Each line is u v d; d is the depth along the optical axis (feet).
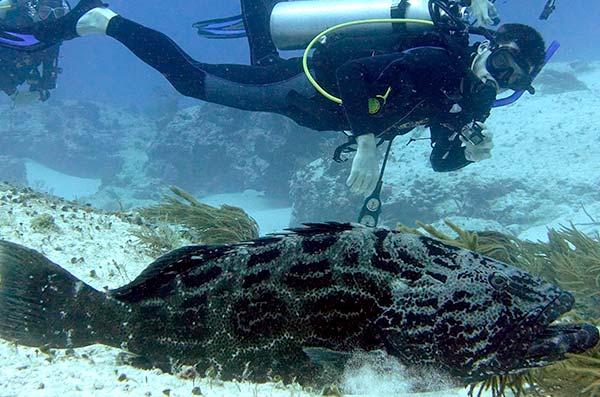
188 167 24.95
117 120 40.32
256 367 2.89
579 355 3.01
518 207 14.80
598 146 16.90
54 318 2.99
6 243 2.99
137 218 6.68
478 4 6.07
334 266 2.77
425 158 17.92
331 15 6.50
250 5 7.50
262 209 22.80
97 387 2.63
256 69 7.20
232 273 2.90
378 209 5.78
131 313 2.99
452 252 2.73
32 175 30.40
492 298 2.56
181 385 2.85
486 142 5.93
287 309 2.81
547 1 6.02
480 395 3.20
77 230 5.64
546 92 24.39
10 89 10.61
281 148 23.07
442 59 5.52
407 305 2.63
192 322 2.94
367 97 5.47
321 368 2.78
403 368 2.67
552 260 6.30
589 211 13.75
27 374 2.67
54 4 10.86
